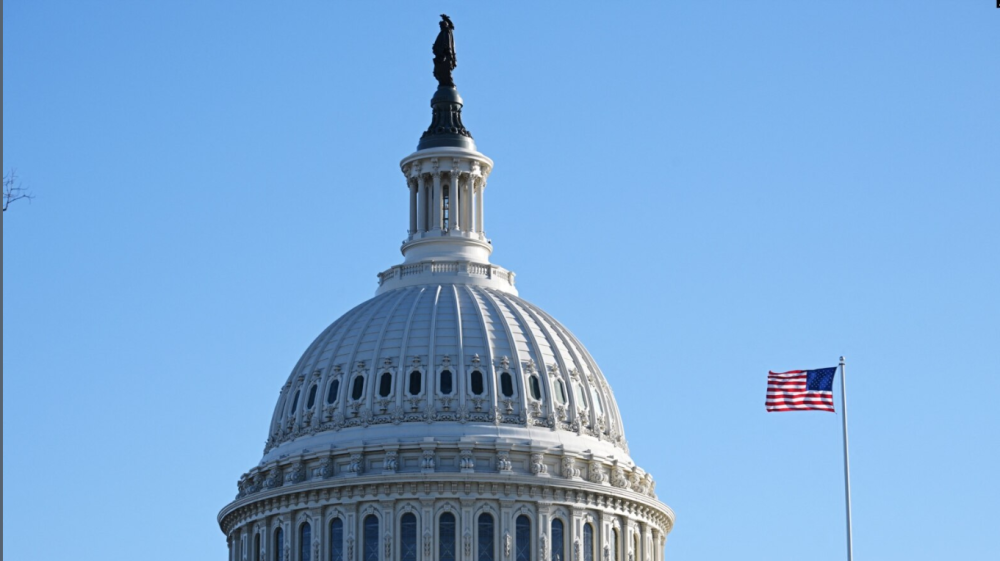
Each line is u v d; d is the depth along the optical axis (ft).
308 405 470.80
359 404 461.37
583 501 454.40
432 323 470.80
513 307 484.33
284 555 455.22
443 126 515.91
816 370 332.39
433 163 505.66
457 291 484.74
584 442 465.47
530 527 447.83
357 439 456.04
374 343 470.39
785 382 332.39
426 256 498.69
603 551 454.81
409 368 463.01
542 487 449.06
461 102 522.88
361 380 465.47
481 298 483.92
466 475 444.55
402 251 506.48
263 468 468.34
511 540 444.14
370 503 447.83
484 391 460.55
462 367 462.60
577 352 484.74
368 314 483.51
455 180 504.84
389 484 447.01
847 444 324.60
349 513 448.24
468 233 501.56
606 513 458.09
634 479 471.62
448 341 467.11
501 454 450.71
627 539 463.01
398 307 480.23
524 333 475.72
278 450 471.21
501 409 459.73
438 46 526.16
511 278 503.20
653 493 481.46
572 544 449.06
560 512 451.94
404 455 451.94
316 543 449.48
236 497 480.23
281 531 459.73
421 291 485.56
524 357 469.16
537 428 460.14
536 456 453.17
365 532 447.83
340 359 472.44
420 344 466.70
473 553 441.68
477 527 445.37
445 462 450.71
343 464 456.04
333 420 462.60
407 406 458.91
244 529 470.39
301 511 455.22
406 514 446.60
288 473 461.78
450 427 455.22
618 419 486.79
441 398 458.50
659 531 478.59
